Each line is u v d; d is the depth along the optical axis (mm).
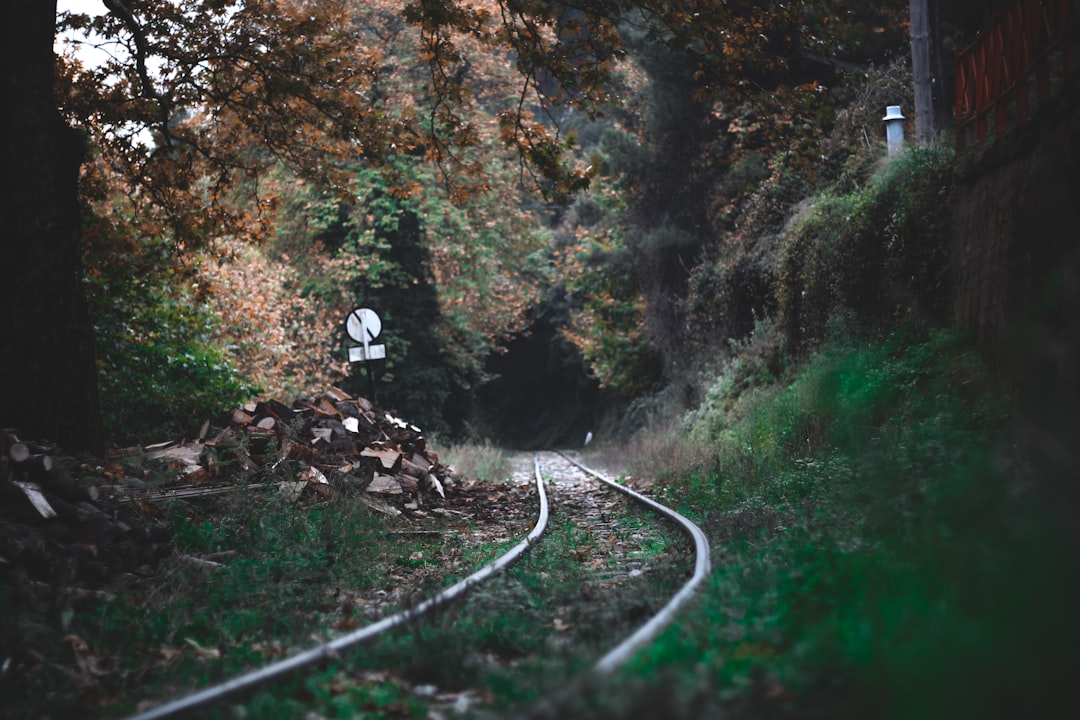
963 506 4465
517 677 4363
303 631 5863
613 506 14008
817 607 4734
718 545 8055
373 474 13305
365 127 16016
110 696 4746
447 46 14750
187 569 7629
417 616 5469
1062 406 7254
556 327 57906
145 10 14469
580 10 13539
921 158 13961
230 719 3916
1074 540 3436
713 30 13219
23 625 5684
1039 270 8961
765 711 3340
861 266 15211
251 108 15992
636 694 3318
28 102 10055
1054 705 2820
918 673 3111
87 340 10648
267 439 11844
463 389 41094
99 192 15680
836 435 12031
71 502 7996
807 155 14273
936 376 11195
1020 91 10211
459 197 16328
